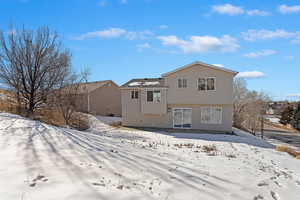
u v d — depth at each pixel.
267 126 46.06
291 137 29.56
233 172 6.57
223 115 22.64
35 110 15.99
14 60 15.07
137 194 4.08
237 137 18.64
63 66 17.53
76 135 9.52
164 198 4.12
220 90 22.55
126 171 5.25
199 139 16.92
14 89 15.42
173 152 9.30
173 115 24.23
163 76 24.23
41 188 3.83
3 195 3.50
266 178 6.42
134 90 25.77
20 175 4.23
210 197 4.48
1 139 6.63
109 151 7.14
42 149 6.09
